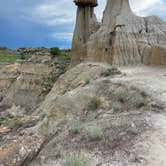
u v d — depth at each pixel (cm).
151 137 820
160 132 862
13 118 2711
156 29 2969
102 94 1680
